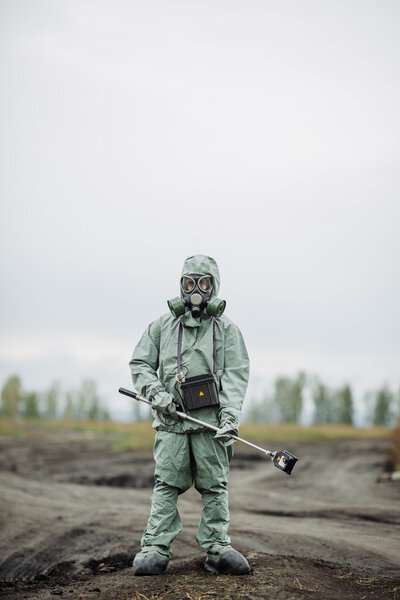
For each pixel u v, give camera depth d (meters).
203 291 5.55
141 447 23.75
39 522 9.74
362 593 5.07
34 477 16.14
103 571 6.89
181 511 10.95
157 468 5.58
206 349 5.52
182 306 5.55
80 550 7.92
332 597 4.84
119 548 7.87
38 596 5.39
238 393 5.50
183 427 5.47
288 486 15.48
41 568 7.18
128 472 17.09
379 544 7.71
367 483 15.73
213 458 5.48
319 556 6.88
